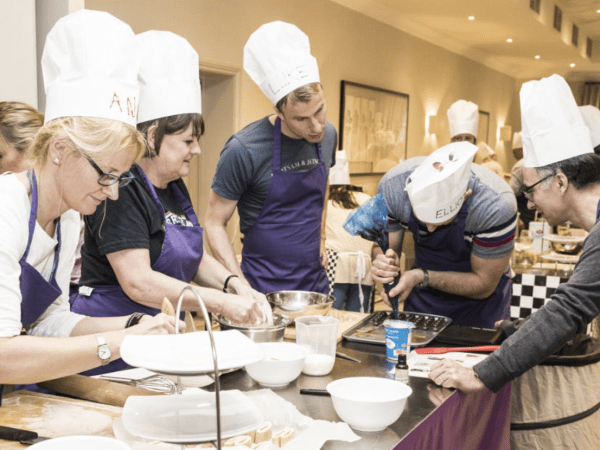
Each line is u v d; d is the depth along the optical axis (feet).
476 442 5.32
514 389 6.33
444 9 23.18
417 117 27.09
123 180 4.24
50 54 4.10
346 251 12.90
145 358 2.95
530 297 10.84
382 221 6.72
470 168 6.82
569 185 5.49
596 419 6.49
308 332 4.94
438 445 4.41
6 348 3.57
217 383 2.75
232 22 15.74
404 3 22.33
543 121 5.61
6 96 7.45
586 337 6.84
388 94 23.94
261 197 7.34
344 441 3.67
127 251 5.16
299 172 7.31
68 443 2.98
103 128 3.80
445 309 7.88
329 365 4.94
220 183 7.31
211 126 16.47
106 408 3.97
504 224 6.98
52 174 3.95
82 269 5.63
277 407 4.08
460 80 31.50
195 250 5.90
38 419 3.80
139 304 5.59
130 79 4.17
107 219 5.12
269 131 7.22
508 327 6.35
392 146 24.81
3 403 4.04
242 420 3.33
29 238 3.95
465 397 4.89
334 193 13.29
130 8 12.93
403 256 17.97
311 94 6.48
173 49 5.42
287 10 17.67
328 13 19.69
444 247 7.49
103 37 4.02
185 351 3.04
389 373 5.02
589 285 4.77
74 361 3.64
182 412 3.40
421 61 26.81
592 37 35.45
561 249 13.39
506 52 33.22
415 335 6.10
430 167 6.70
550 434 6.28
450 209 6.72
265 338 5.07
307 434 3.70
